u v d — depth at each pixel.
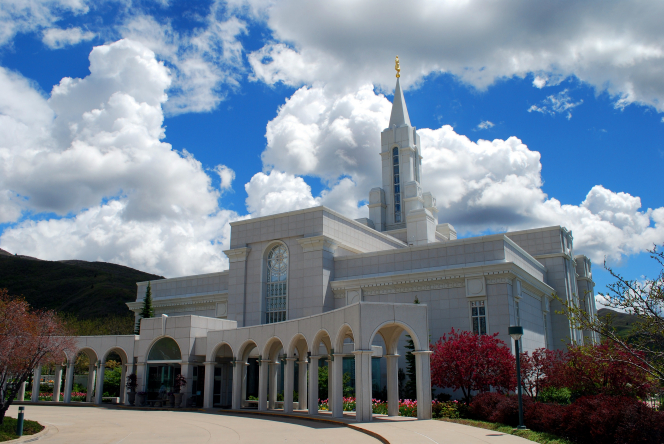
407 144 69.31
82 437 21.08
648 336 16.06
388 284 42.19
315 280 44.88
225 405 38.09
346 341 40.31
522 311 40.12
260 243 49.00
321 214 45.91
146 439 20.27
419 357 25.61
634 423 16.03
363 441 18.97
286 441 19.30
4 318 28.95
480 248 40.47
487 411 24.27
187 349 37.56
